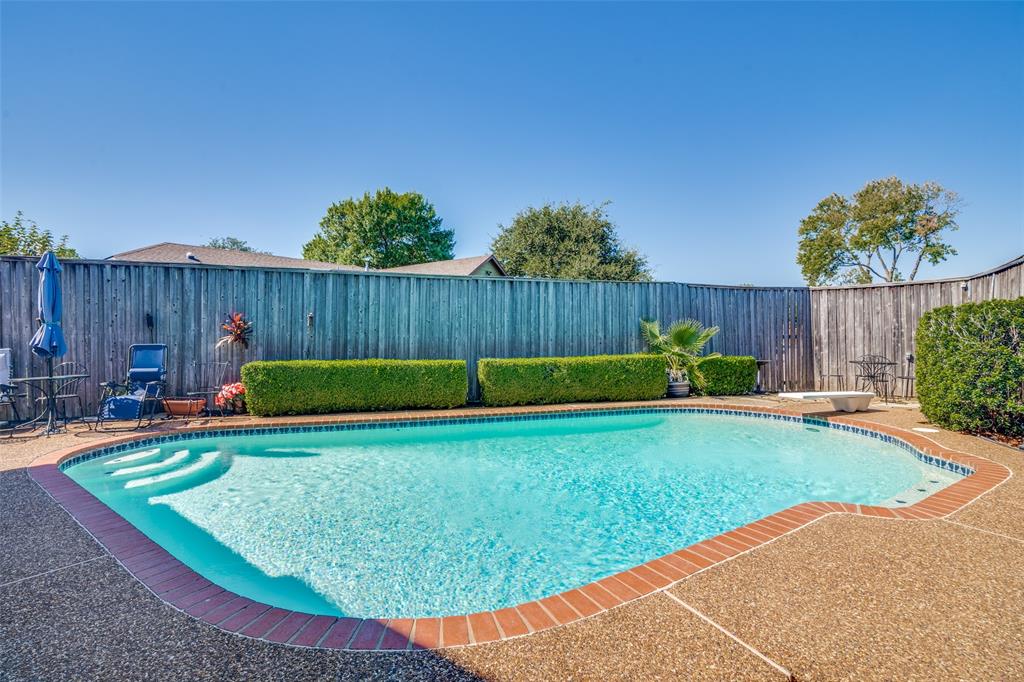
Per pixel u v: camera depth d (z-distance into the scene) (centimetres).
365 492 515
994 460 527
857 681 188
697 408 978
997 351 614
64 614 233
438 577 340
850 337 1195
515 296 1066
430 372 916
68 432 680
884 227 2912
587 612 238
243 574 341
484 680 187
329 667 195
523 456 671
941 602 246
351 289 958
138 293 844
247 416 834
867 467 611
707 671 193
